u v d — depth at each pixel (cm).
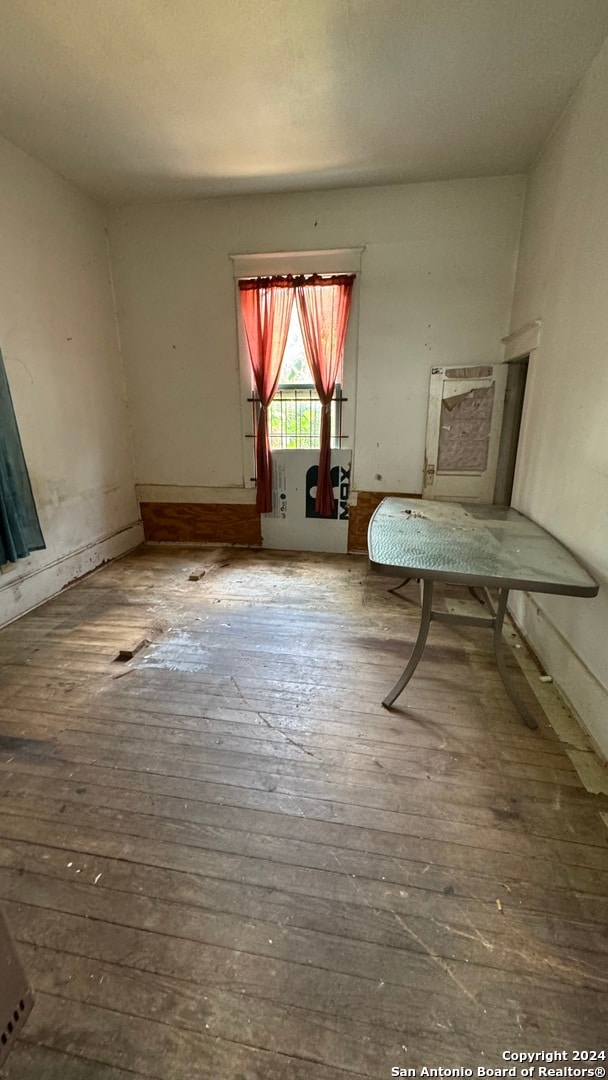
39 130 268
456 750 183
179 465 434
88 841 145
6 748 184
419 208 339
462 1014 104
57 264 326
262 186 339
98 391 380
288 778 169
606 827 149
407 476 397
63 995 107
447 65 216
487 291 347
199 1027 101
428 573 181
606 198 195
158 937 119
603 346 194
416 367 371
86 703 212
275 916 124
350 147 287
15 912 125
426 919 123
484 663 246
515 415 356
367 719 201
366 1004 105
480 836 146
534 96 238
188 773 172
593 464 198
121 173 319
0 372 274
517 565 187
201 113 252
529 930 120
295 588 347
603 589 185
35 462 312
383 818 153
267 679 231
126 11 185
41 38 198
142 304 396
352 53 208
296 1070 94
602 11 185
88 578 367
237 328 387
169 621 294
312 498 417
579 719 199
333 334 370
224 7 184
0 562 279
